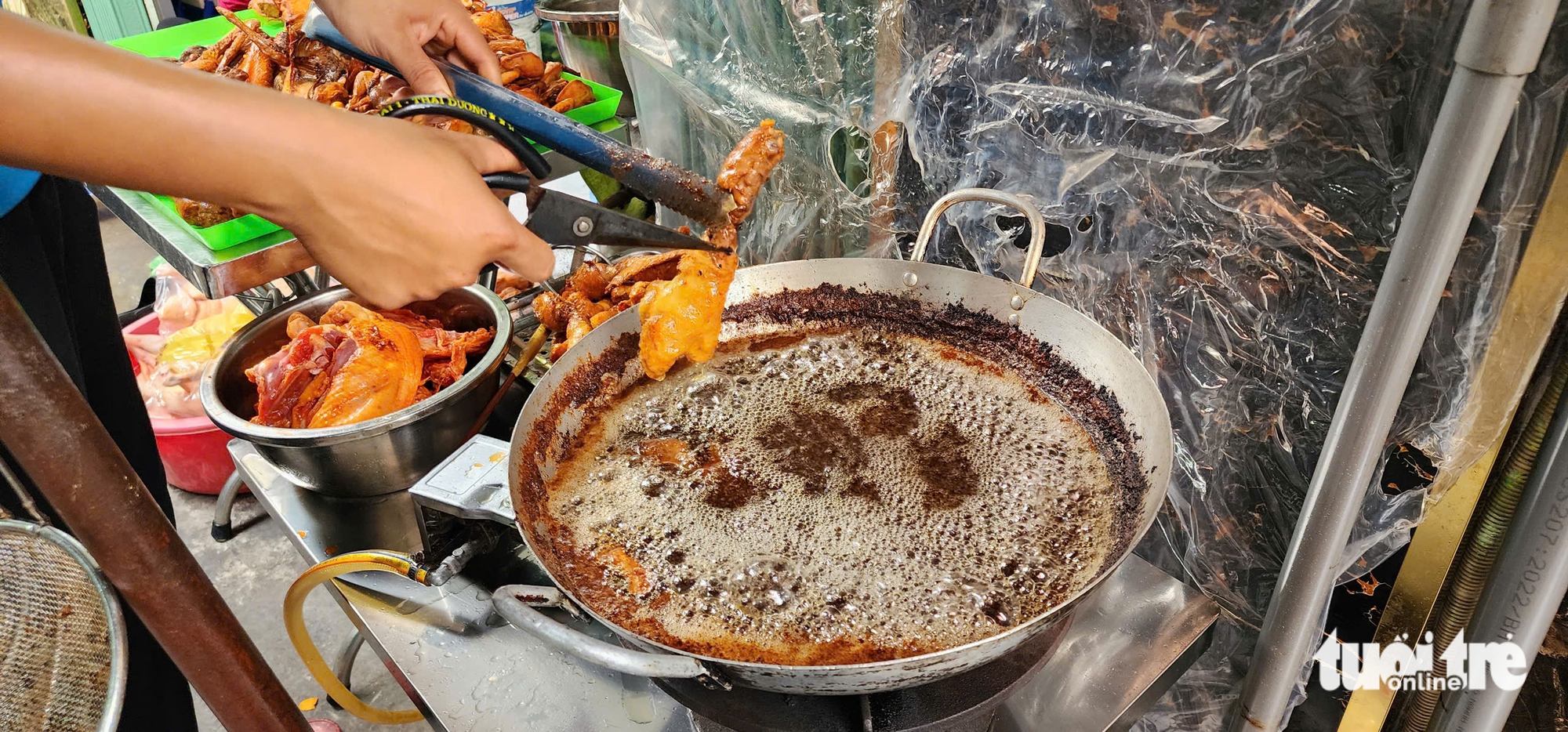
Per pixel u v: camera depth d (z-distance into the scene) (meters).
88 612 0.52
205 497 2.33
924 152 1.26
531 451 1.03
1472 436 0.88
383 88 1.57
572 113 1.74
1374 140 0.84
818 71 1.30
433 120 1.25
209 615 0.55
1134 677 0.93
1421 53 0.78
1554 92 0.71
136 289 3.26
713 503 1.02
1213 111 0.94
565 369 1.12
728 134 1.52
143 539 0.49
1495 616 0.93
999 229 1.23
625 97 1.85
